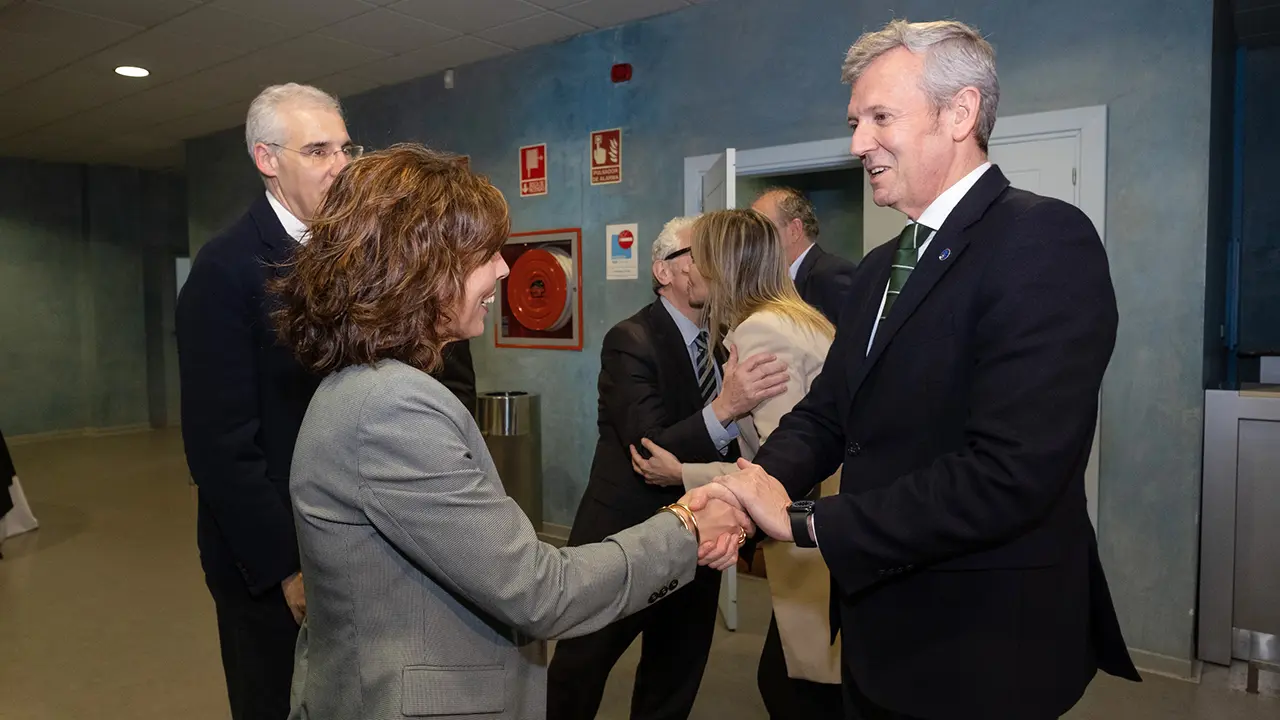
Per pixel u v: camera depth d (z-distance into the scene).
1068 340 0.92
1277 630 2.69
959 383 1.01
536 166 4.38
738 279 1.69
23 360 7.62
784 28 3.42
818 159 3.34
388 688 0.86
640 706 1.97
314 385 1.49
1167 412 2.65
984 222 1.02
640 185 3.96
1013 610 0.99
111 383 8.14
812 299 2.99
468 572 0.83
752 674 2.75
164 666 2.83
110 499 5.31
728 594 3.12
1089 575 1.11
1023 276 0.94
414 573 0.88
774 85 3.47
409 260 0.87
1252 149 4.21
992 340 0.95
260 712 1.47
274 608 1.45
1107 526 2.78
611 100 4.03
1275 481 2.61
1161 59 2.59
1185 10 2.54
